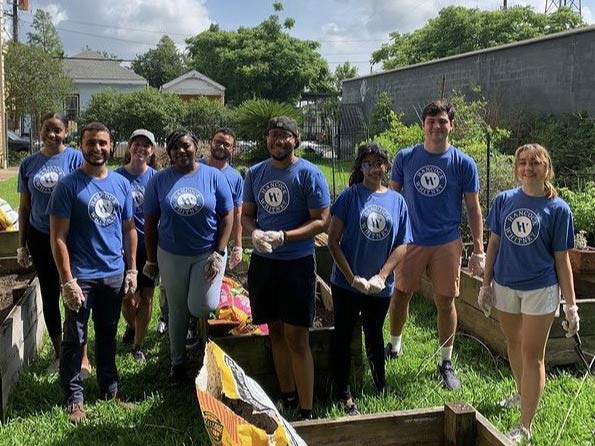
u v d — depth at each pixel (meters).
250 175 3.73
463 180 4.25
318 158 23.41
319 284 5.36
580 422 3.68
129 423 3.72
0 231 6.85
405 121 21.88
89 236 3.77
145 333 4.70
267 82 42.97
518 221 3.43
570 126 12.98
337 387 3.85
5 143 21.55
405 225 3.78
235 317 4.10
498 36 33.25
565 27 32.94
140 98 26.08
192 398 4.01
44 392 4.11
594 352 4.49
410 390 4.12
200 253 3.96
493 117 14.50
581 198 7.02
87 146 3.75
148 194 4.06
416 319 5.61
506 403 3.90
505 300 3.54
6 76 24.62
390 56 42.25
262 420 2.12
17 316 4.25
